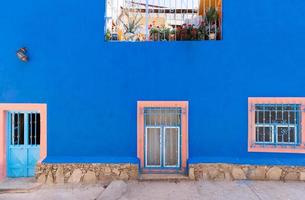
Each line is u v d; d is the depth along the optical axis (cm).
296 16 700
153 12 821
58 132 715
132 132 712
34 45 717
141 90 711
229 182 662
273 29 700
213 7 761
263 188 623
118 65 713
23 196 608
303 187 628
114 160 692
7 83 717
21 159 735
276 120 705
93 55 715
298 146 692
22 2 717
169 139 725
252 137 699
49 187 658
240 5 704
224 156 703
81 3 716
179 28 752
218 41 704
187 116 705
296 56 698
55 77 716
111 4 779
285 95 696
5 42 718
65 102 716
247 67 702
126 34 779
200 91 706
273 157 694
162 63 709
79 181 683
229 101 704
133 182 668
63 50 716
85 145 714
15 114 739
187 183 659
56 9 717
